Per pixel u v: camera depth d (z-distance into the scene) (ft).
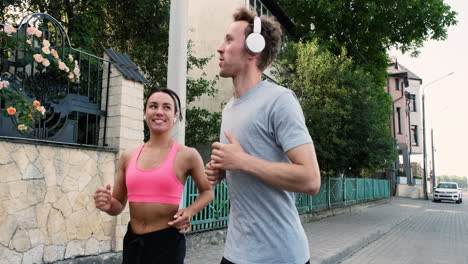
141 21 34.99
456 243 29.43
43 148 13.53
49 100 14.30
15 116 12.67
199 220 21.76
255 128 5.61
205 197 8.53
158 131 8.22
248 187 5.59
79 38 29.68
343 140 39.45
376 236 31.68
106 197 7.83
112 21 35.55
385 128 52.13
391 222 40.57
